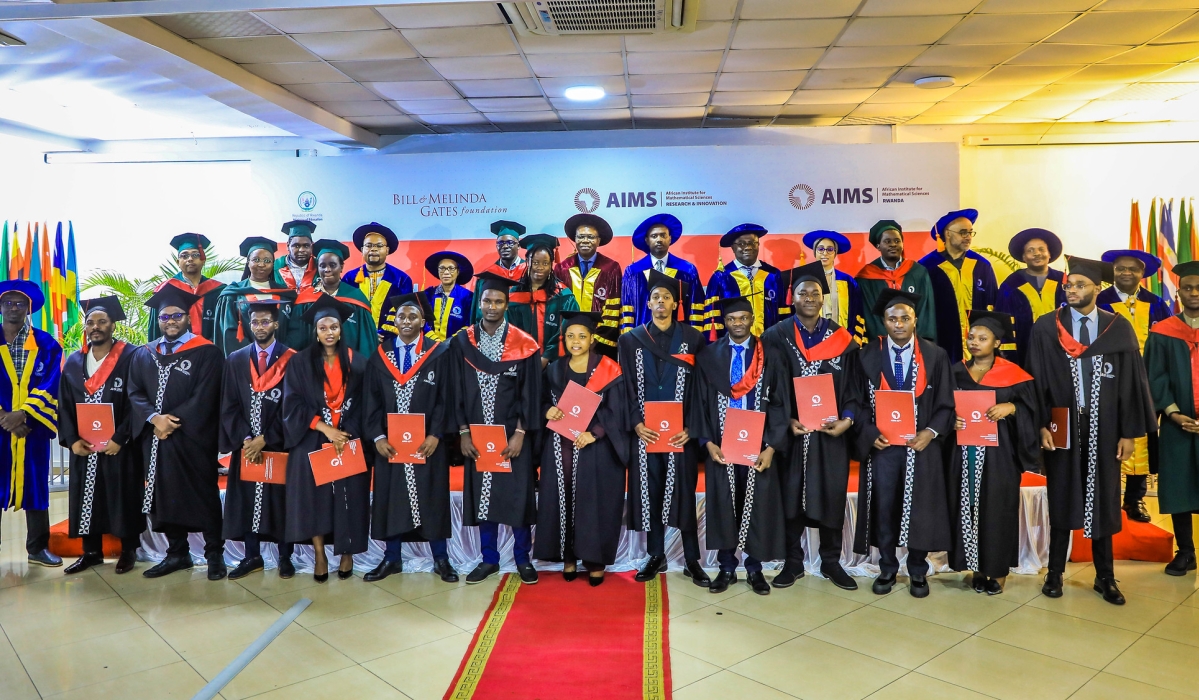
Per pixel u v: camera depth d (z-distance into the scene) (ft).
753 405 13.08
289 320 19.21
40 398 14.76
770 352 13.32
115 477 14.48
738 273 19.52
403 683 10.08
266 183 20.83
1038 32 14.93
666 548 14.75
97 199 23.16
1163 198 22.07
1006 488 12.94
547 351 19.39
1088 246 22.30
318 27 14.25
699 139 22.49
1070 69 17.24
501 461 13.60
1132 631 11.65
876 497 13.24
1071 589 13.52
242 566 14.56
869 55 16.20
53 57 15.15
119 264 23.21
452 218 20.49
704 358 13.46
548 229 20.35
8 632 11.90
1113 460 12.82
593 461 13.48
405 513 13.71
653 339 13.67
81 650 11.21
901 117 21.48
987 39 15.28
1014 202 22.38
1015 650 10.97
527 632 11.64
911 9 13.70
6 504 14.83
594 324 13.82
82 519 14.49
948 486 13.23
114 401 14.48
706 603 12.89
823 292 13.48
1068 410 12.87
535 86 18.17
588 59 16.22
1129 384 12.82
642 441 13.67
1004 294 19.81
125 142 23.08
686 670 10.34
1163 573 14.34
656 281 13.57
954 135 22.35
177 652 11.11
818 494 13.19
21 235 22.50
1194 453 13.97
